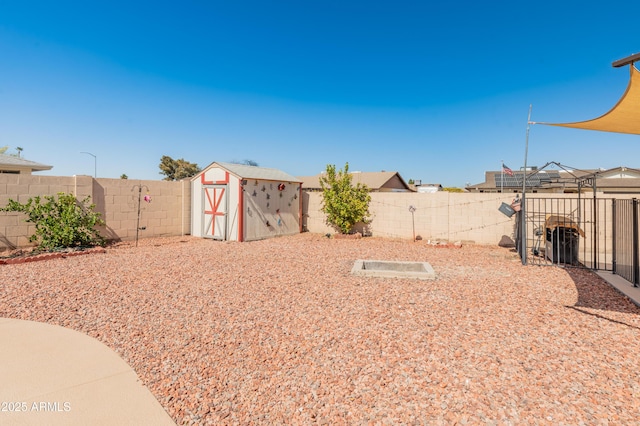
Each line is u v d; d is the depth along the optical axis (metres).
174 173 46.12
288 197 14.77
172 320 4.59
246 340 3.99
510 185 21.22
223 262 8.50
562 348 3.76
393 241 12.72
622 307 5.13
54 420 2.61
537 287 6.28
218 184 12.91
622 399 2.82
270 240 12.93
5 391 2.97
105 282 6.40
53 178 9.88
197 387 3.05
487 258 9.34
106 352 3.69
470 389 2.98
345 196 13.59
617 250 7.38
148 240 12.13
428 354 3.63
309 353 3.67
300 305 5.23
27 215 9.41
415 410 2.71
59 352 3.68
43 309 4.95
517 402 2.80
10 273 6.92
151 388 3.04
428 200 12.88
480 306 5.18
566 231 8.80
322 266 8.11
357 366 3.39
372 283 6.56
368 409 2.73
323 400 2.85
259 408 2.76
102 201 11.04
